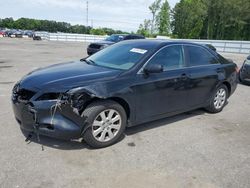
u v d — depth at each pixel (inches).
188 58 203.6
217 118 223.8
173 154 154.5
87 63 190.2
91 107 148.6
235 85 250.7
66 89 141.9
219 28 2086.6
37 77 157.2
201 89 211.6
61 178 125.9
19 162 137.3
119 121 161.6
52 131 141.6
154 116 181.8
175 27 2482.8
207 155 155.7
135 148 159.2
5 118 197.2
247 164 147.6
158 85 175.9
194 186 124.8
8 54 657.6
